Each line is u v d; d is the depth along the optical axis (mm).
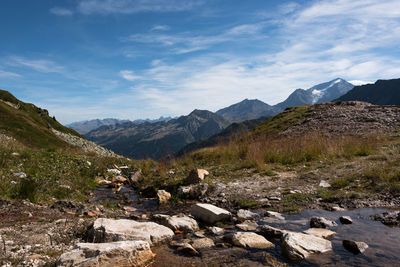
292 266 4191
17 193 8055
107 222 5688
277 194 9141
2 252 4305
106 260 3918
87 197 10227
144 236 5188
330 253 4551
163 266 4305
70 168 13594
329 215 6871
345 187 9008
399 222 5902
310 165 13078
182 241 5500
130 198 10547
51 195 9055
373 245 4809
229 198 9359
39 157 14445
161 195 9836
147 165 18188
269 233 5664
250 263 4359
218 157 18062
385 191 8102
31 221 6160
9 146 16062
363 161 12109
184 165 17453
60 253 4535
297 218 6820
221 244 5180
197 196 9984
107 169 16812
